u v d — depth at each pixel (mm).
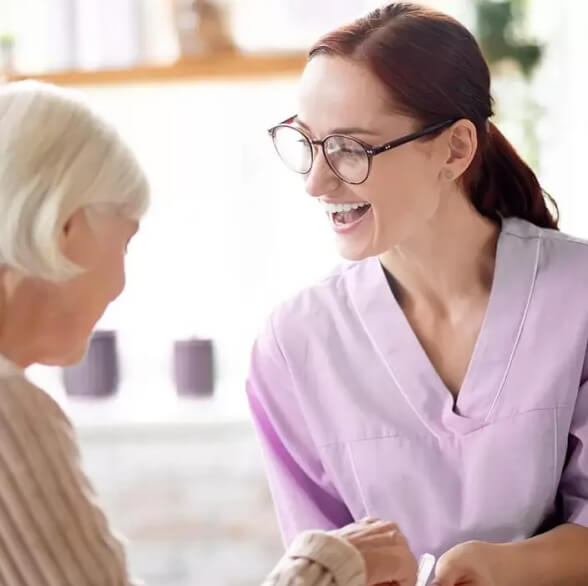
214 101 3182
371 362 1575
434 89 1405
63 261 1012
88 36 3049
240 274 3236
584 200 2914
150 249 3236
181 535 2998
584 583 1439
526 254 1549
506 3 2814
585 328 1490
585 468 1484
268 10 3047
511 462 1486
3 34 3002
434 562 1505
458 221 1525
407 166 1406
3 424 984
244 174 3211
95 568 990
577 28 2879
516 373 1506
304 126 1427
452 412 1518
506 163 1575
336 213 1458
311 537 1151
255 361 1649
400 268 1587
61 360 1091
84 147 1027
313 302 1635
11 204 1001
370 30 1414
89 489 1027
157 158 3207
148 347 3238
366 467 1550
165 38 3057
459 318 1561
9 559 977
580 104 2885
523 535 1490
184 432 2959
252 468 2988
